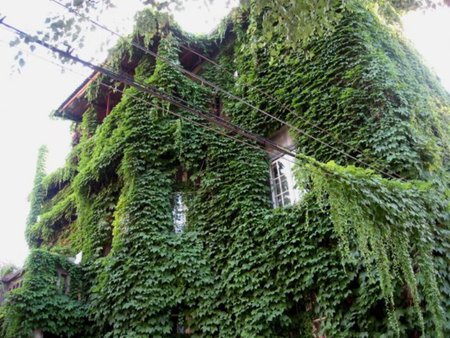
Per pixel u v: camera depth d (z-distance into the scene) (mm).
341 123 8648
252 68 11242
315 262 7766
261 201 9492
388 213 5762
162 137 10914
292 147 9812
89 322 9516
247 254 8766
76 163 15477
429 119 9227
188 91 11750
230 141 10648
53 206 15961
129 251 9516
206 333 8570
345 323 7090
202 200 10188
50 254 10109
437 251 6469
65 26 5531
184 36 12859
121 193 11055
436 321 5590
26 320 8703
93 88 14531
